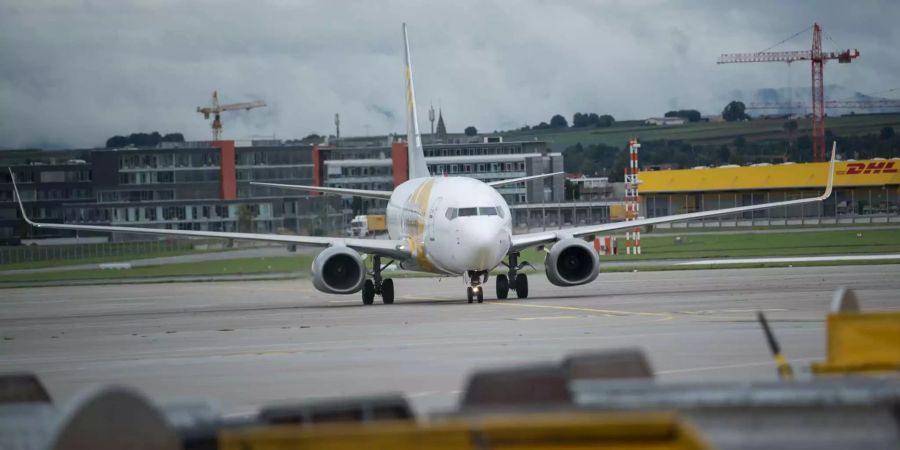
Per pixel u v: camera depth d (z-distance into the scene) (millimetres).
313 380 72250
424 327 112125
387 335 104688
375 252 161250
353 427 26281
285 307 160875
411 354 86125
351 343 98125
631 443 24547
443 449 25375
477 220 146000
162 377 77875
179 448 28953
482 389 32375
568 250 156625
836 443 27453
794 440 27781
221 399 65125
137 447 28047
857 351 46125
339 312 144125
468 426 25359
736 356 76750
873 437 27891
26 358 98188
